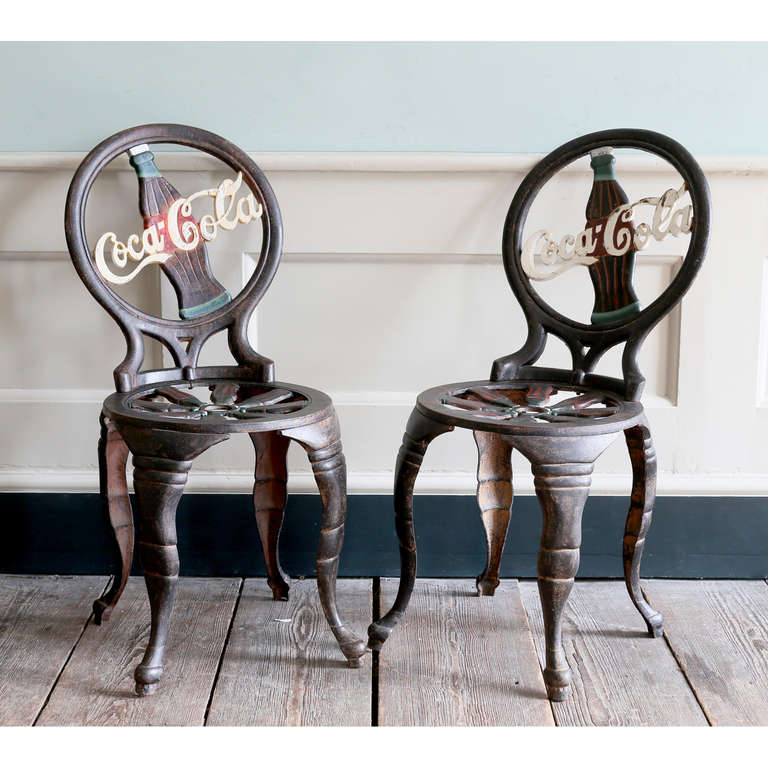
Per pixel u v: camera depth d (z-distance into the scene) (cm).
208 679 153
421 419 154
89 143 182
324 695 149
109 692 149
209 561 194
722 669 157
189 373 171
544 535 141
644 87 180
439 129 182
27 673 154
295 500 192
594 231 170
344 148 183
